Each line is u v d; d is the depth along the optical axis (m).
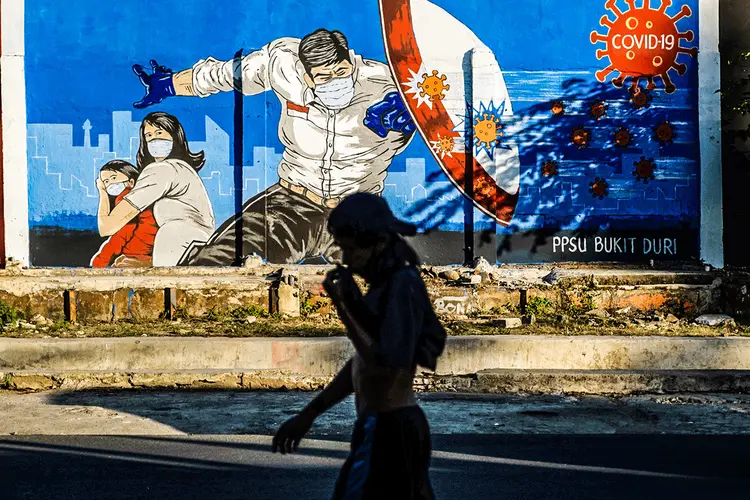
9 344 10.80
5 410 9.23
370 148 14.76
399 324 3.50
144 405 9.48
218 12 14.66
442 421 8.74
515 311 13.77
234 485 6.47
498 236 14.77
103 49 14.57
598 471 6.86
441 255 14.73
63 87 14.51
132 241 14.59
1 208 14.44
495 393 10.16
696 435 8.19
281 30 14.70
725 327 12.72
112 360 10.85
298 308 13.59
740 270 14.73
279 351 10.85
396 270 3.62
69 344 10.83
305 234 14.70
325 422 8.64
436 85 14.79
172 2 14.62
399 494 3.62
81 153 14.52
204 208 14.62
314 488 6.39
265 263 14.62
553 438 8.05
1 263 14.41
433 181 14.77
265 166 14.66
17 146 14.45
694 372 10.31
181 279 13.57
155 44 14.62
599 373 10.21
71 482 6.57
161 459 7.25
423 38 14.80
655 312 13.79
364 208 3.65
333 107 14.72
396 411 3.69
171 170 14.61
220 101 14.66
